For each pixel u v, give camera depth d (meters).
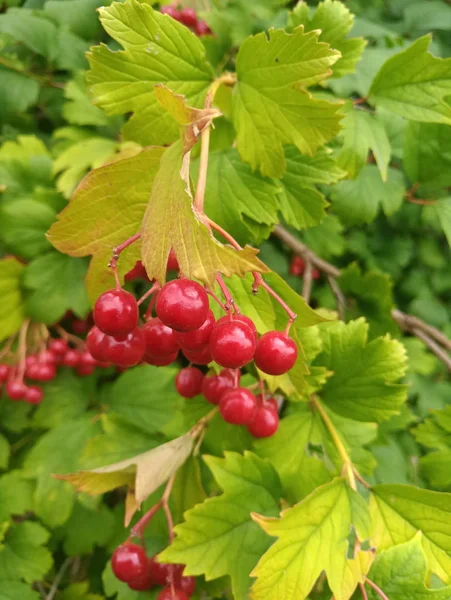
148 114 0.13
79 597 0.21
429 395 0.26
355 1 0.26
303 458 0.15
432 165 0.18
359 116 0.16
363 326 0.15
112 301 0.10
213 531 0.13
